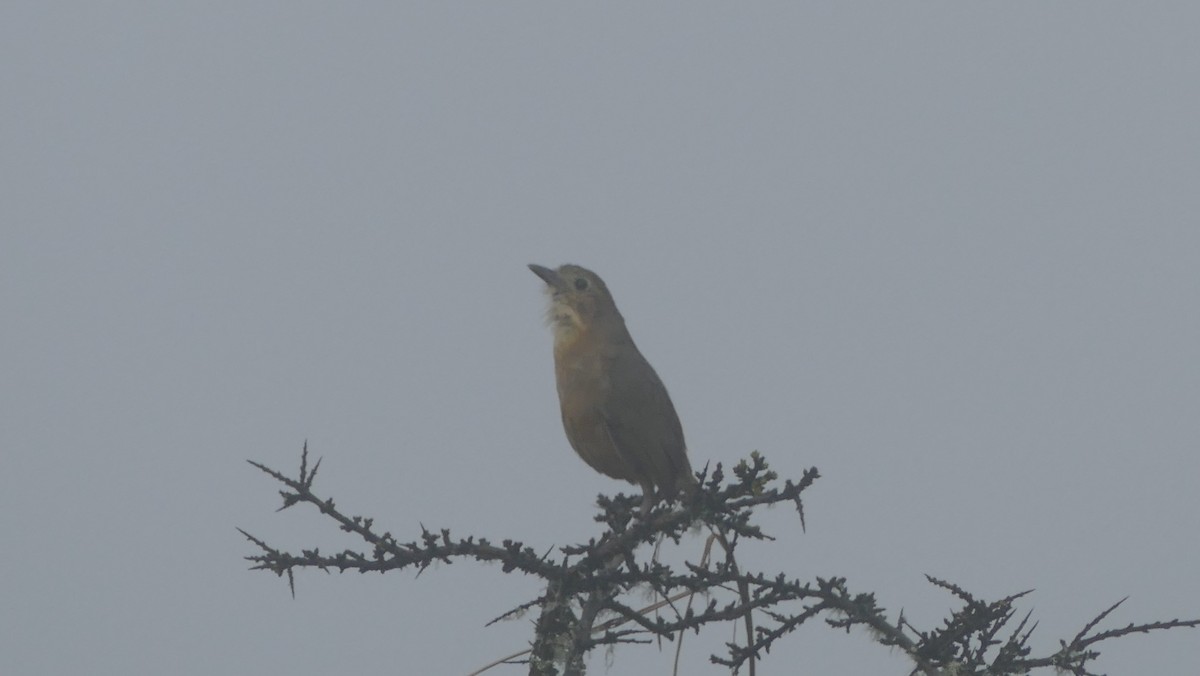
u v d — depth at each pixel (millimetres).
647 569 11766
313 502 11352
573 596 12008
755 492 11523
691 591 11922
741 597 12148
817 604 11180
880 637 11211
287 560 11281
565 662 11641
